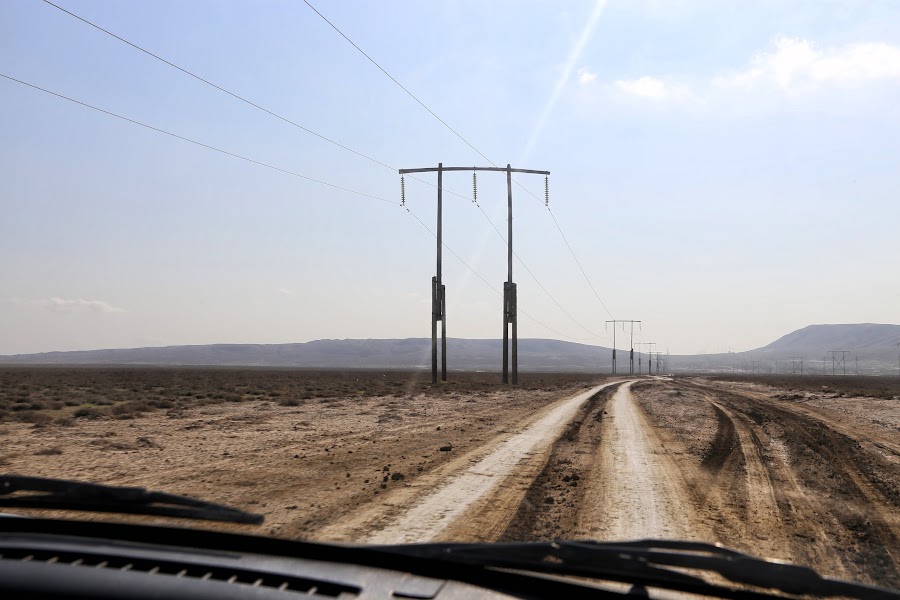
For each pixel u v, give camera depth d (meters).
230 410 34.94
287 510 10.88
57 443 19.22
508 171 68.75
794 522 10.98
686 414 35.75
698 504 12.20
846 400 51.84
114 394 48.19
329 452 18.56
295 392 53.72
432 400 46.59
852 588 3.89
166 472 14.55
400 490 12.97
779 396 59.53
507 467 16.31
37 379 79.38
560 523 10.35
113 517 8.63
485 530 9.70
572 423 29.64
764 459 18.70
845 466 17.52
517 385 75.38
